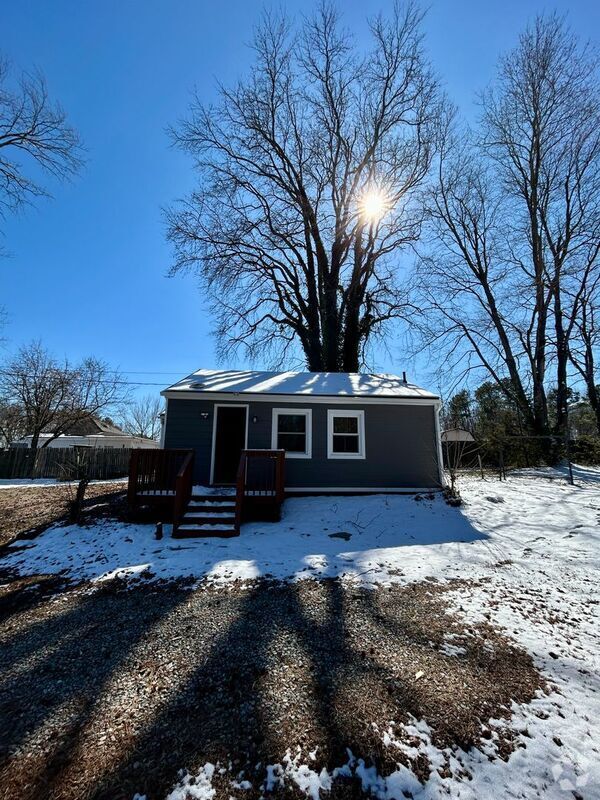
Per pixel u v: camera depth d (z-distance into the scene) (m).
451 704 2.69
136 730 2.50
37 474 17.48
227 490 9.02
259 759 2.26
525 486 10.92
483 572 5.27
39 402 24.17
